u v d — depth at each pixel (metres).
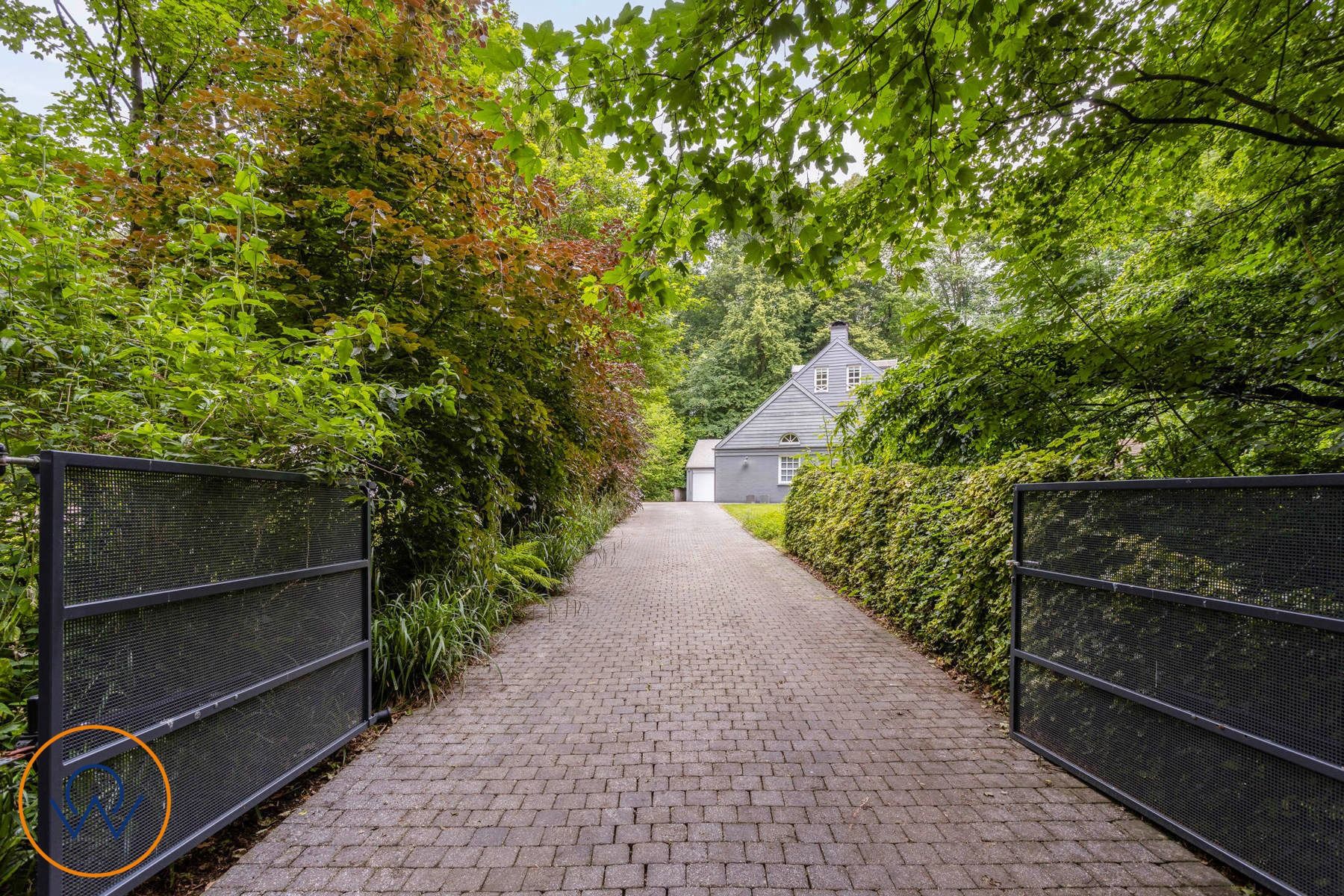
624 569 8.92
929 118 2.78
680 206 3.09
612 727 3.31
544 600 6.50
